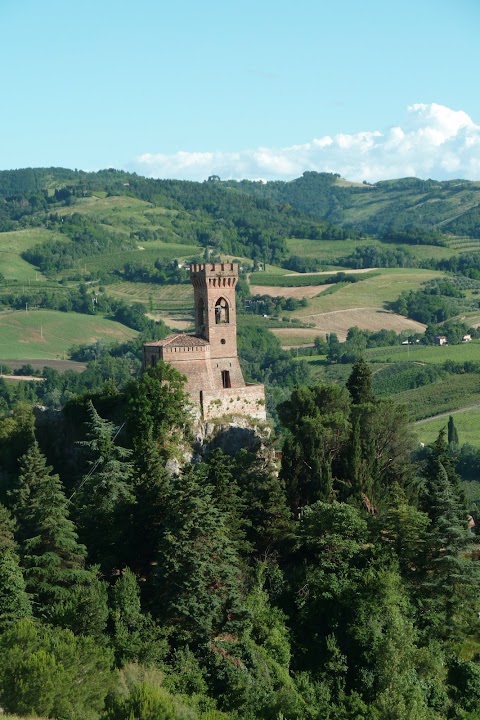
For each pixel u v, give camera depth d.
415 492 136.62
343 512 120.31
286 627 110.31
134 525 112.25
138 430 135.62
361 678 105.62
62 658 84.25
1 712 79.50
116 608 98.94
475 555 128.12
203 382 145.25
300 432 139.00
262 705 95.19
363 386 155.50
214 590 103.19
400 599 113.19
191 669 95.19
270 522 120.31
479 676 109.31
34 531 106.12
